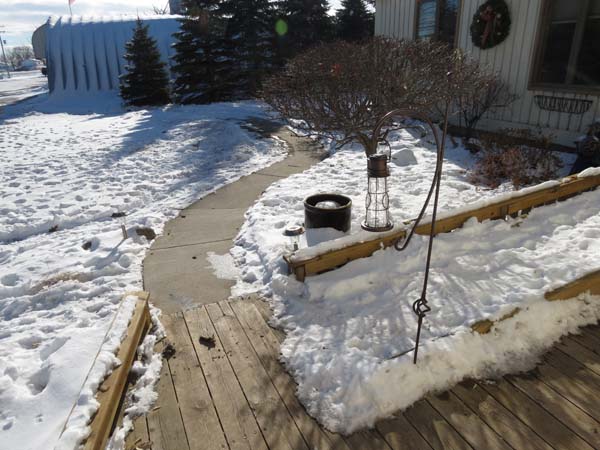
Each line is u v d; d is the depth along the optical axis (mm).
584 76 6164
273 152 7711
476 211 3744
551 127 6707
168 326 2816
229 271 3609
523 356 2459
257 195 5523
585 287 2877
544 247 3479
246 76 15867
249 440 1981
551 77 6660
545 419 2051
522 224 3891
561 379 2297
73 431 1812
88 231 4746
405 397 2160
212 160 7418
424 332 2525
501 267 3168
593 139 5371
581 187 4492
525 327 2602
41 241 4621
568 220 3941
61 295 3383
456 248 3438
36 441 1891
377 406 2104
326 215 3643
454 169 6055
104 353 2256
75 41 17578
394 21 10031
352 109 4684
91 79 17578
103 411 1958
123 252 3979
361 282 3045
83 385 2059
